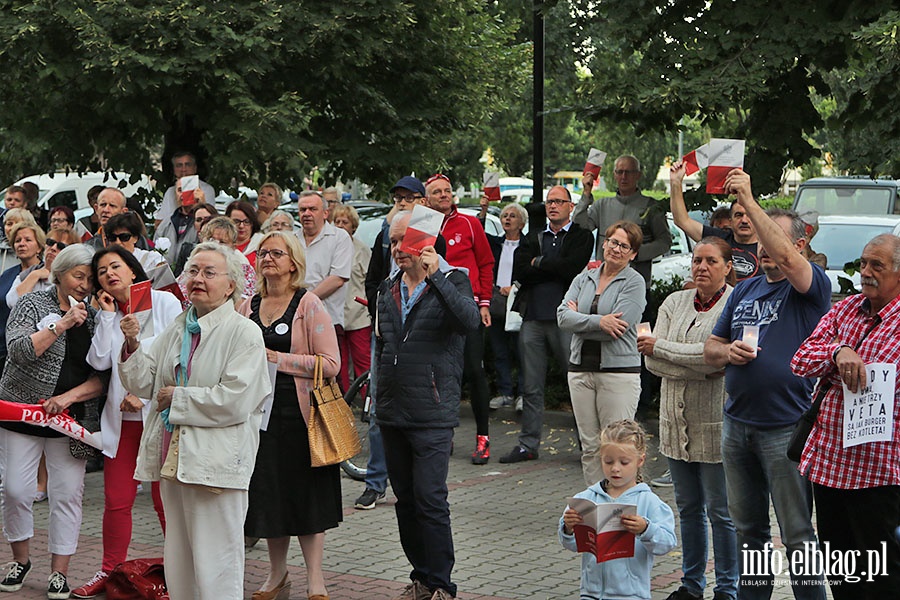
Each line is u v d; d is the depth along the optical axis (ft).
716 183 22.18
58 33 38.11
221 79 38.60
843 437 17.22
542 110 40.55
